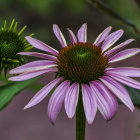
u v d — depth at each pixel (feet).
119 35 1.31
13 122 3.55
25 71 1.24
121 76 1.20
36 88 1.30
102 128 3.36
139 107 1.26
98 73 1.23
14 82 1.23
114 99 1.16
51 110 1.15
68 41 5.24
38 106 3.82
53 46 5.11
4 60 1.33
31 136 3.29
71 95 1.18
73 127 3.43
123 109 3.53
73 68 1.23
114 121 3.41
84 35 1.35
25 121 3.56
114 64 4.40
